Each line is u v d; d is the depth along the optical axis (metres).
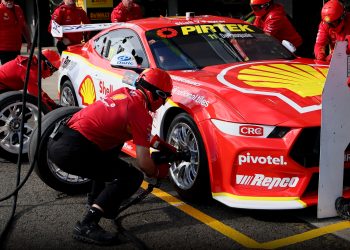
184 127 4.58
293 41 7.39
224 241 3.87
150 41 5.60
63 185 4.76
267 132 4.03
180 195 4.70
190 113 4.46
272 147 3.99
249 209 4.44
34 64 5.69
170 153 4.03
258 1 7.15
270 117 4.05
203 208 4.50
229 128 4.14
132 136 3.77
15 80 5.87
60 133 3.86
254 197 4.07
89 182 4.86
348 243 3.76
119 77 5.55
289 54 5.80
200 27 5.88
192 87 4.69
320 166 3.99
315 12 10.71
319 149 4.03
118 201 3.87
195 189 4.46
